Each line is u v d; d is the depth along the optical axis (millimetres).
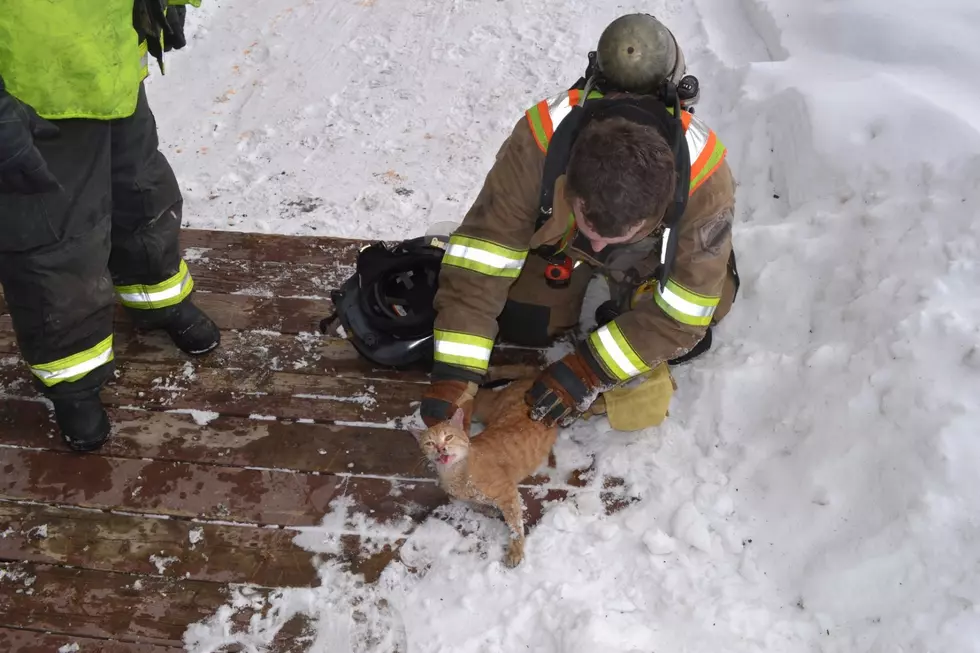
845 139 2877
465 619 2076
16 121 1591
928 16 3264
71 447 2418
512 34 4375
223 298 2885
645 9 4336
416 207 3439
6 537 2250
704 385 2479
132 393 2592
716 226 1952
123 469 2396
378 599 2119
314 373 2650
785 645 1945
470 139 3781
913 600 1882
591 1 4523
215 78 4199
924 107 2793
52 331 2094
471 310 2092
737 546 2150
